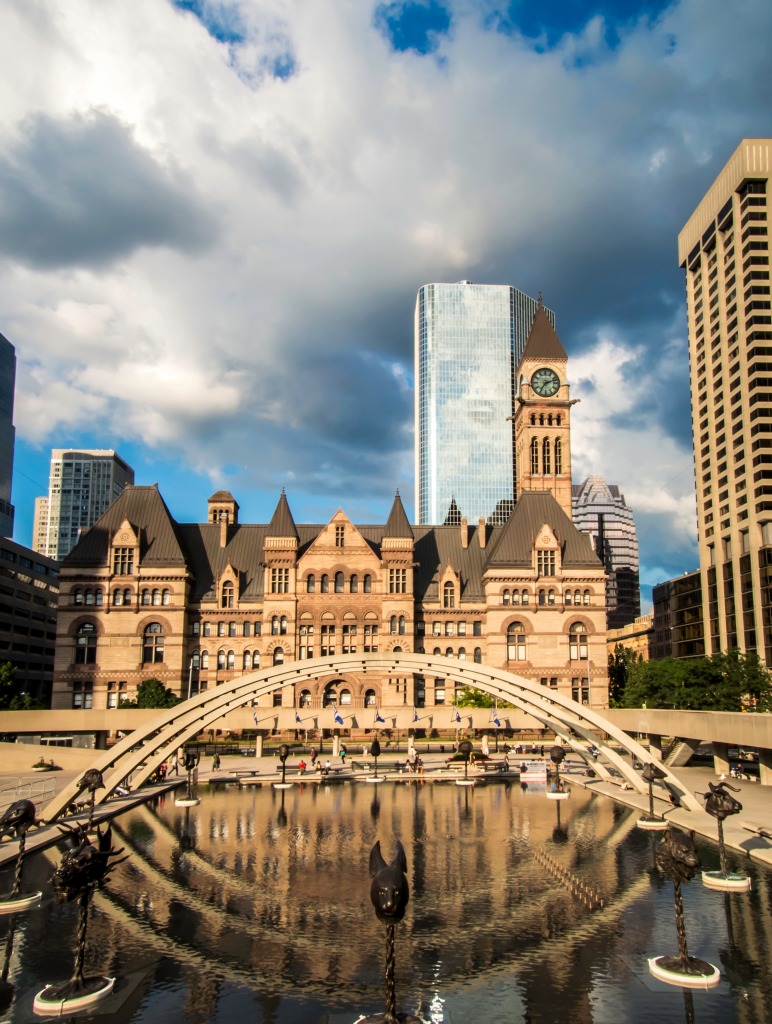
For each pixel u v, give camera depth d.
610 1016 24.06
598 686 103.94
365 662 59.94
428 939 30.12
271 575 106.06
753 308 127.69
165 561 103.75
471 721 86.94
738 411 130.88
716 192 139.75
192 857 41.78
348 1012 24.44
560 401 133.62
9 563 145.62
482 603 108.56
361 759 81.31
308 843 44.78
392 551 106.81
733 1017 23.91
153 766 60.53
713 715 63.25
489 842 44.75
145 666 101.75
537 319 138.25
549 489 132.00
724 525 134.12
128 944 29.88
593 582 106.06
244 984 26.47
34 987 26.38
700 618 145.50
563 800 58.31
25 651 152.50
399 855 24.83
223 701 60.09
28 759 72.06
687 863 26.52
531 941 29.91
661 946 29.27
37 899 34.66
